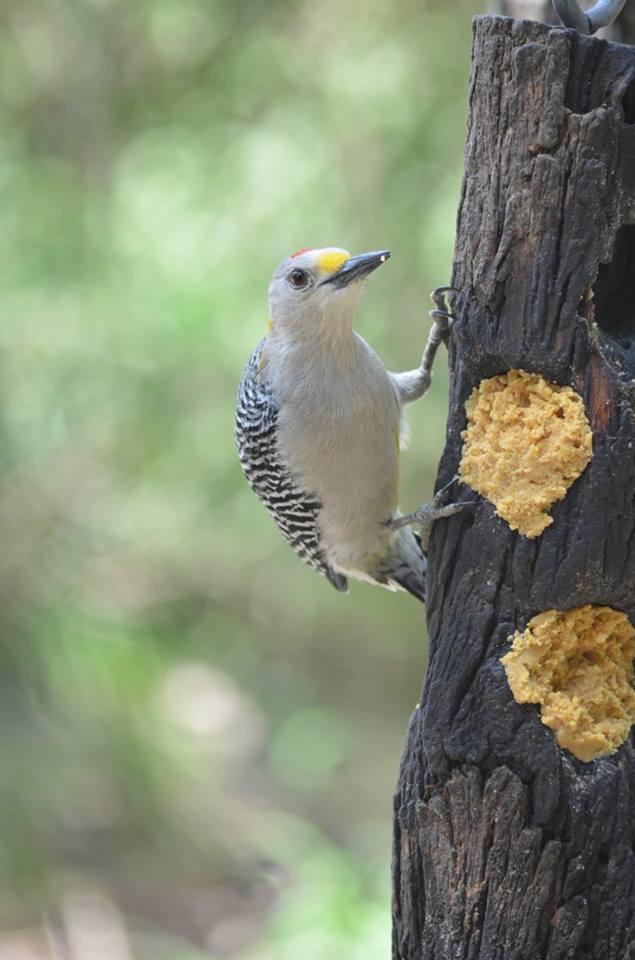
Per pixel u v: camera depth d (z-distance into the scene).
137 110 13.57
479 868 5.71
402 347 13.37
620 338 5.77
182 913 12.91
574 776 5.60
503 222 5.51
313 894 11.40
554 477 5.51
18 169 13.57
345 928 10.96
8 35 13.57
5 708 14.35
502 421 5.68
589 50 5.32
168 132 13.48
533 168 5.41
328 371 6.62
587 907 5.60
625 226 5.58
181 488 14.62
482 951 5.72
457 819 5.75
